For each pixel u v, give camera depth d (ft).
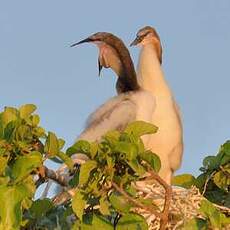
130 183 33.68
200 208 35.29
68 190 34.83
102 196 33.30
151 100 53.57
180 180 41.37
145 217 35.55
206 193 41.29
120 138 33.42
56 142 32.53
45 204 34.32
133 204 33.88
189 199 36.68
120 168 33.32
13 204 31.09
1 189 31.19
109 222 34.09
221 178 40.65
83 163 33.12
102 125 52.49
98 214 34.14
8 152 32.32
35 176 33.71
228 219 35.63
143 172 33.04
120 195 33.42
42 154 32.83
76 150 33.12
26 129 32.65
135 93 53.98
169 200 34.19
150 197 36.96
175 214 36.17
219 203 40.83
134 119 52.60
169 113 54.19
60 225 35.14
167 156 54.24
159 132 53.78
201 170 41.04
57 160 33.04
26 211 34.42
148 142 53.21
